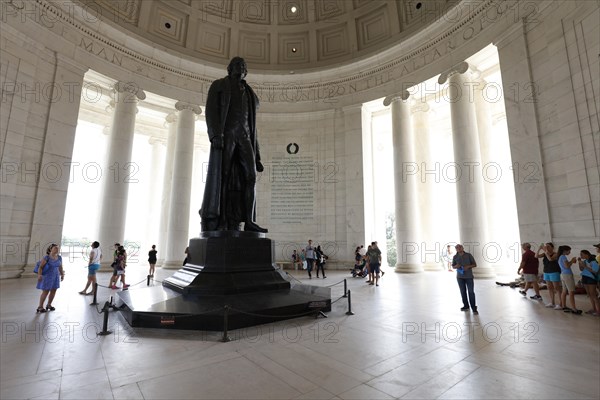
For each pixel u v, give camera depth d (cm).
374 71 2053
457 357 435
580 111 1085
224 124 827
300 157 2173
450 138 2533
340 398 319
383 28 2122
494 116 2252
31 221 1370
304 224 2100
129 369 387
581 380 360
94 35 1677
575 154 1092
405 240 1836
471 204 1526
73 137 1535
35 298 859
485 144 1811
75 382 350
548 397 320
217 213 786
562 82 1150
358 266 1536
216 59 2245
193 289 670
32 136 1402
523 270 950
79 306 761
